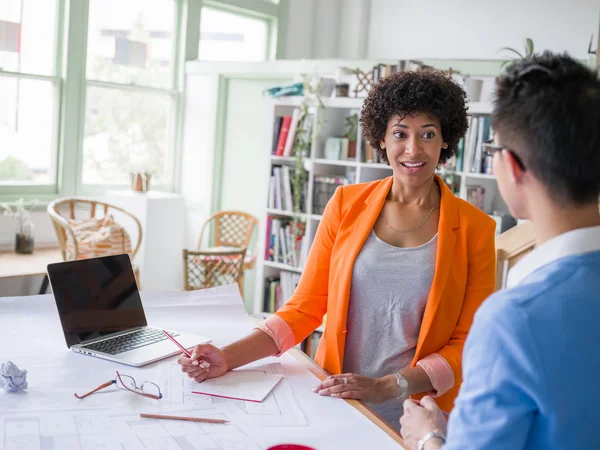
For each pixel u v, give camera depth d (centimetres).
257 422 137
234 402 147
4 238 489
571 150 80
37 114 523
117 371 162
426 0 681
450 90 167
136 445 123
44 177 533
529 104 82
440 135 168
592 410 77
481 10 650
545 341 77
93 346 179
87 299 188
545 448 79
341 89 452
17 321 200
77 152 543
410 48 695
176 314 216
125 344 182
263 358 178
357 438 132
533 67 84
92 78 557
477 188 419
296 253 466
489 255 170
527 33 625
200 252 470
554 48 610
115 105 576
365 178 432
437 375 158
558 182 82
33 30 514
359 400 152
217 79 595
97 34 557
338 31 719
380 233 173
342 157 452
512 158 86
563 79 82
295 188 460
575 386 76
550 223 84
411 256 168
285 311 180
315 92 450
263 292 484
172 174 629
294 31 694
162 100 612
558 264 81
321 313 182
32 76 516
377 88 172
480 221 171
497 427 77
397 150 167
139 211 520
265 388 155
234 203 603
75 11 524
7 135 509
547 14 613
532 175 84
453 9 666
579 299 78
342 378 156
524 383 76
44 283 438
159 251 535
